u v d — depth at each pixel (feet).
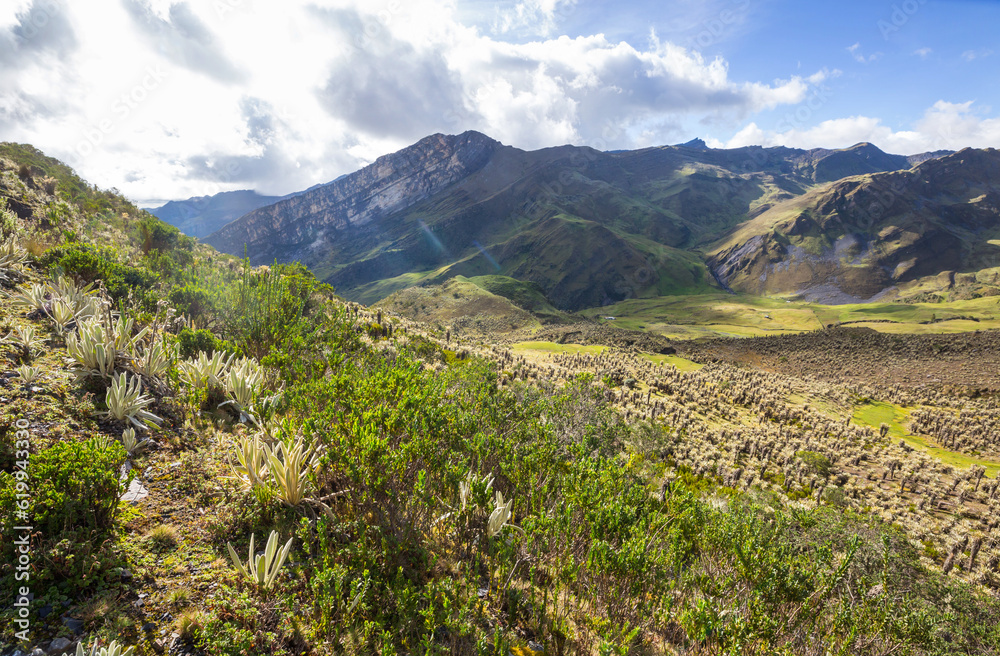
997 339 326.24
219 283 38.22
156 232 58.70
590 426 48.98
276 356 28.76
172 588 12.23
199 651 10.83
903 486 109.29
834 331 385.91
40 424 15.97
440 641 13.73
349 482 18.56
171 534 13.99
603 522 19.07
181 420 20.76
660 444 87.25
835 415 192.54
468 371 49.42
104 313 27.14
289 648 11.72
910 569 45.50
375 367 32.48
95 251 37.91
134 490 15.31
